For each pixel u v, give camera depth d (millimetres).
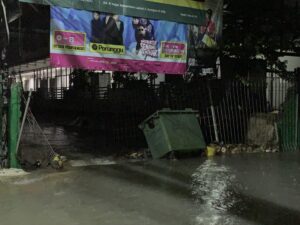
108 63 10906
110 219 5910
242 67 14422
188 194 7371
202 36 12523
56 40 10133
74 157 11312
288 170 9719
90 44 10602
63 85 28547
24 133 14445
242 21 15242
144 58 11492
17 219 5895
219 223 5816
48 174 8938
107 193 7367
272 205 6762
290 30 15672
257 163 10664
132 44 11258
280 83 14680
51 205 6582
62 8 10164
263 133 13289
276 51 15914
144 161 10836
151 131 11438
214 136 13141
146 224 5715
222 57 14219
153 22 11578
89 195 7211
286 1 15656
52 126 21500
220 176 8945
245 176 8984
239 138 13578
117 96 16672
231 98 13555
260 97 14078
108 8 10789
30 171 9188
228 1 14875
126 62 11188
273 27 15328
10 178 8469
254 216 6168
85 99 21359
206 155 11797
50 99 28812
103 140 15070
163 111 11258
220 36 12898
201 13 12453
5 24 9320
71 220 5859
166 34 11836
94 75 21141
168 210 6375
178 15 11992
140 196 7180
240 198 7164
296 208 6613
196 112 11883
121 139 15117
